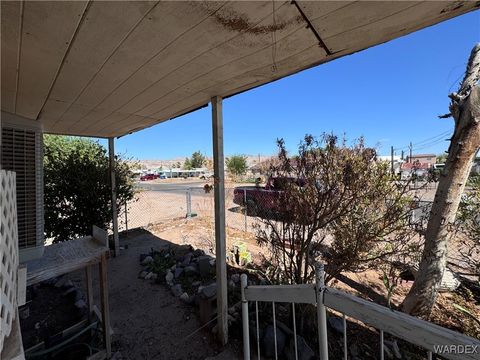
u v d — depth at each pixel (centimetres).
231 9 98
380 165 258
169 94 201
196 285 312
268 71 160
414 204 233
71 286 315
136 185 705
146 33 114
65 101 211
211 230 581
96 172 456
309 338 208
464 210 252
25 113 240
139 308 269
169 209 892
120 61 141
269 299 132
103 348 205
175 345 212
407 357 188
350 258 218
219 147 211
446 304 255
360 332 216
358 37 121
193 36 117
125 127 335
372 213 241
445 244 221
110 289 314
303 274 236
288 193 223
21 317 256
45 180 415
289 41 124
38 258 189
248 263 361
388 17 105
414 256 244
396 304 258
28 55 132
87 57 135
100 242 222
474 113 197
